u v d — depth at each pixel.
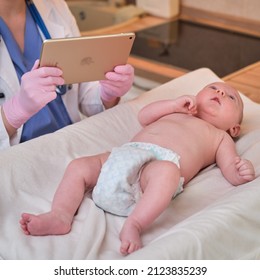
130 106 1.52
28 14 1.53
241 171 1.22
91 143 1.35
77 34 1.65
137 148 1.20
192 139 1.33
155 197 1.06
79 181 1.15
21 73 1.47
